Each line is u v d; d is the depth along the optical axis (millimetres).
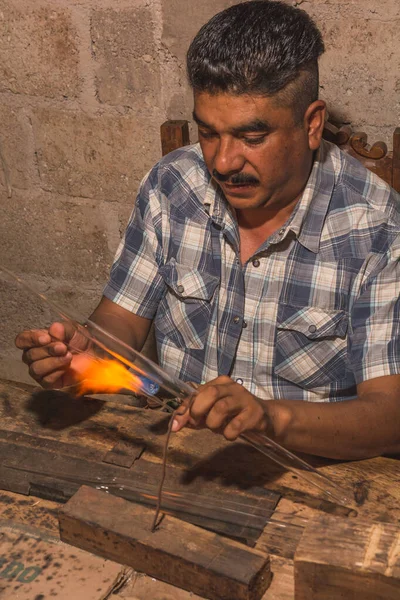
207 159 1231
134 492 1128
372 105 1683
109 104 1900
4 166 2100
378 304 1318
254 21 1126
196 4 1694
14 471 1181
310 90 1196
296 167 1251
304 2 1619
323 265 1369
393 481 1153
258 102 1133
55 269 2227
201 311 1479
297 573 916
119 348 1141
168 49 1775
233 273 1442
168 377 1107
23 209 2152
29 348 1260
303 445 1174
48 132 1998
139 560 999
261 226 1389
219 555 964
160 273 1506
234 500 1099
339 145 1559
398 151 1502
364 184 1379
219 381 1092
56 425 1289
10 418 1312
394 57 1611
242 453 1203
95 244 2133
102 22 1794
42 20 1839
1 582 997
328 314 1378
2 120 2025
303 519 1065
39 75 1921
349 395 1458
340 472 1180
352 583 895
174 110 1854
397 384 1286
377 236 1342
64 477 1166
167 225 1497
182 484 1136
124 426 1280
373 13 1577
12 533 1082
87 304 2254
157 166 1533
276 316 1410
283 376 1447
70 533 1045
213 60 1116
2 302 2348
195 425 1104
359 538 927
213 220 1426
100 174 2012
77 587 984
